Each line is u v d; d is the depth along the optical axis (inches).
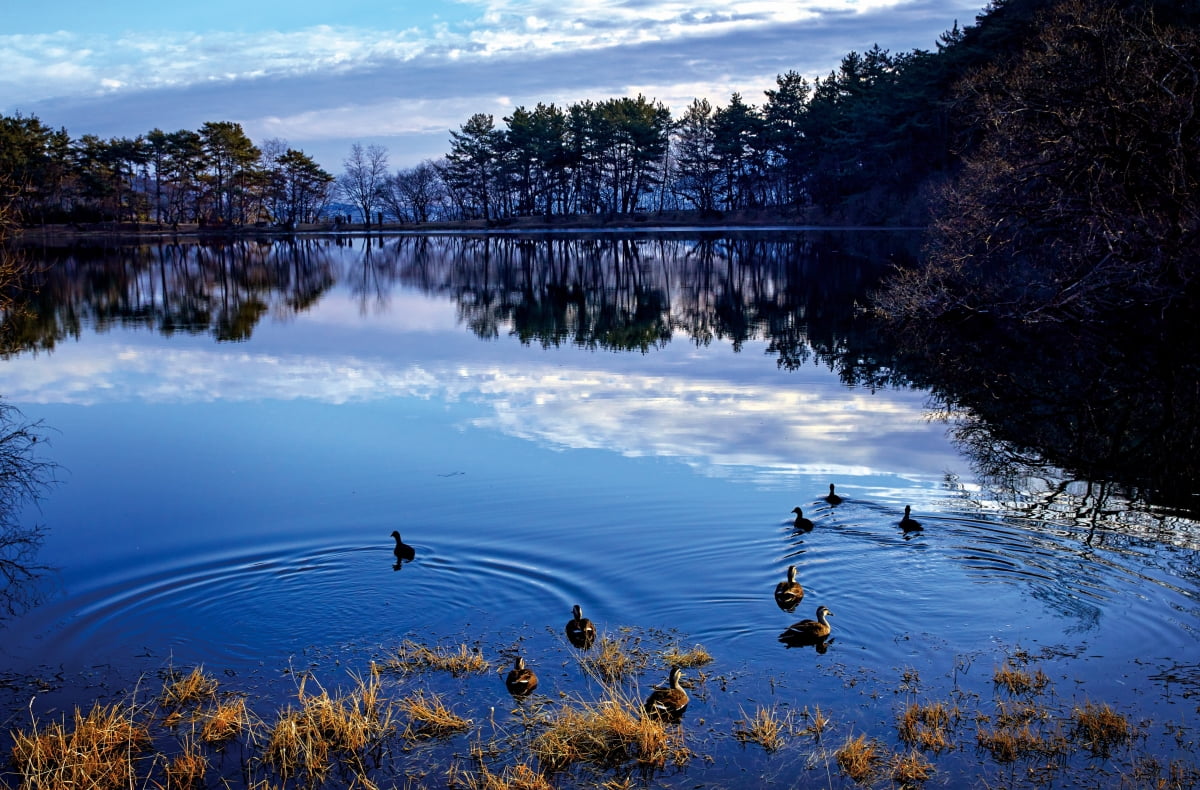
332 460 671.8
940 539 502.6
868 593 438.0
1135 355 1018.7
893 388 919.0
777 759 318.0
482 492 590.6
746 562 476.1
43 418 821.9
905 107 3095.5
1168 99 1147.3
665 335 1309.1
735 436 728.3
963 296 1315.2
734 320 1453.0
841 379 970.7
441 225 5831.7
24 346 1245.1
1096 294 1193.4
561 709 349.7
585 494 583.2
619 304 1713.8
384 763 322.0
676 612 426.0
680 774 312.3
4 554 505.4
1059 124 1214.3
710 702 352.8
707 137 5378.9
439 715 344.5
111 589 457.7
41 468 666.8
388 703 356.8
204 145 5315.0
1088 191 1182.9
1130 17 1508.4
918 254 2101.4
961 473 627.8
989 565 468.1
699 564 474.3
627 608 431.2
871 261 2342.5
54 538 526.9
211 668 386.6
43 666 387.9
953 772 308.7
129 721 342.3
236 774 318.7
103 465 673.0
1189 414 785.6
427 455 679.1
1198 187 1130.7
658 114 5541.3
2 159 3649.1
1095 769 308.0
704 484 601.6
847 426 762.2
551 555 488.7
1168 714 336.5
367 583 459.5
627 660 380.2
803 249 2915.8
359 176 5876.0
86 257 3152.1
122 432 767.1
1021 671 366.9
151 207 5398.6
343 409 840.9
